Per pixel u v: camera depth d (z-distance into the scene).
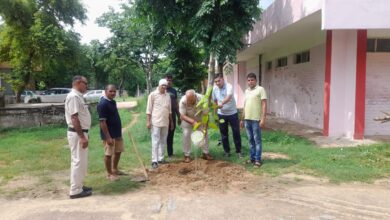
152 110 7.64
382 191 6.05
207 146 8.09
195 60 17.05
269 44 16.62
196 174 6.96
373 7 9.46
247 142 10.15
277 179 6.71
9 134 13.40
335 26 9.50
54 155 9.28
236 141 8.45
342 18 9.49
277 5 12.90
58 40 25.00
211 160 7.99
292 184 6.43
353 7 9.46
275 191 6.04
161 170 7.24
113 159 7.04
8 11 23.98
